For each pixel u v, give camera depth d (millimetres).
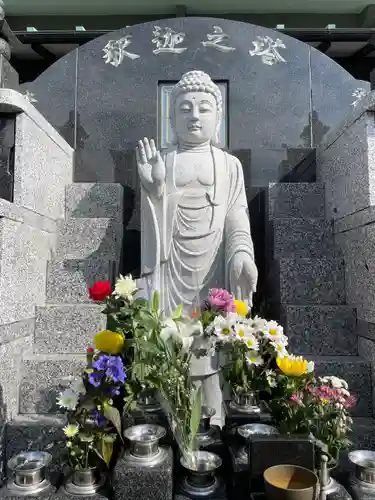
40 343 2764
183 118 2973
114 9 5273
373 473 1760
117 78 3725
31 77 5598
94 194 3404
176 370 1683
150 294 2760
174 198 2848
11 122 2672
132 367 1660
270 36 3764
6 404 2363
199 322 1772
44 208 2990
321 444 1713
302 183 3424
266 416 1945
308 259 2980
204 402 2512
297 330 2797
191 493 1719
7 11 5320
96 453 1738
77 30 4898
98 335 1674
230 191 2949
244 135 3668
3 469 2312
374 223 2500
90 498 1666
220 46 3758
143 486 1646
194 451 1757
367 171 2609
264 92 3711
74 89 3727
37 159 2863
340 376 2572
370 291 2562
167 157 2992
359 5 5191
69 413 1783
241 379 1918
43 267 2955
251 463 1673
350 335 2783
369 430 2400
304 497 1486
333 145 3236
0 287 2289
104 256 3203
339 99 3697
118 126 3678
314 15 5355
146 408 2008
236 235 2783
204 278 2809
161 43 3760
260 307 3383
